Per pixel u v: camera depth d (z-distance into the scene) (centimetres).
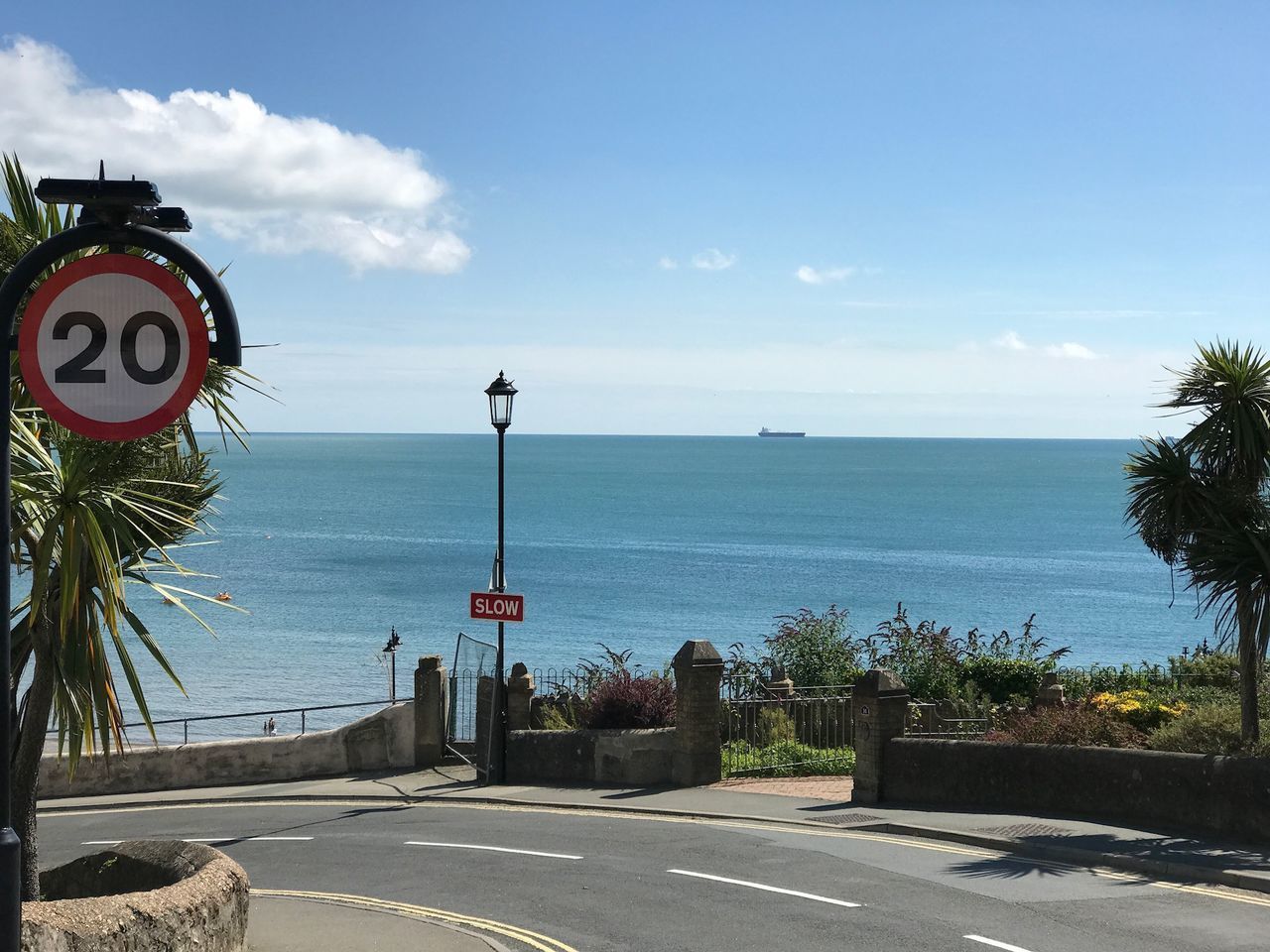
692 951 1075
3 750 615
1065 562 9881
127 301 635
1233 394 1597
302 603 7275
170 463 1040
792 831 1664
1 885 607
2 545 618
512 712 2422
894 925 1141
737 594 7794
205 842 1712
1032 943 1072
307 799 2102
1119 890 1273
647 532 12719
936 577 8775
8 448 625
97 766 2239
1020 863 1412
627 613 6938
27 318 629
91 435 634
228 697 4484
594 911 1222
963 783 1756
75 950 783
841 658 2995
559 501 17788
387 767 2370
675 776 2097
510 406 2200
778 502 17850
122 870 1080
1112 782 1595
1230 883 1284
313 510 15650
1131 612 7025
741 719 2364
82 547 945
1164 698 2370
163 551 1056
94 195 619
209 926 923
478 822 1792
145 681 4806
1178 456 1623
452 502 17350
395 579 8462
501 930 1160
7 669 618
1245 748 1522
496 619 2177
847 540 11838
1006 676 2827
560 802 1934
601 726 2362
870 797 1839
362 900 1305
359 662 5231
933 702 2650
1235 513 1588
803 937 1108
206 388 1053
